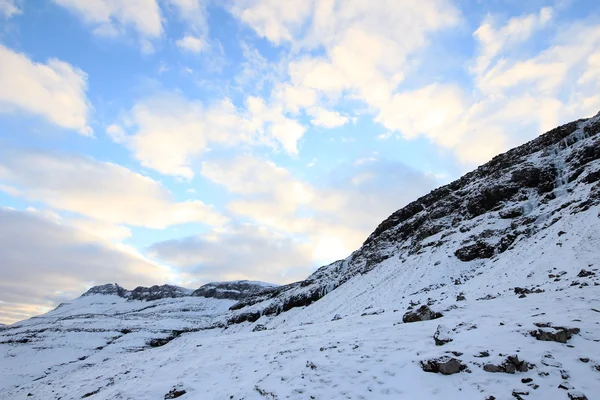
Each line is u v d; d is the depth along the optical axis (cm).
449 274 3850
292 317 6781
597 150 4212
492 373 879
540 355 908
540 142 5884
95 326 11406
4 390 5784
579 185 3850
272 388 1091
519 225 3925
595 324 1038
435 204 6712
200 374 1519
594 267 1922
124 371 2105
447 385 877
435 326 1395
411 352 1126
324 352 1334
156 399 1381
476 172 6875
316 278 8988
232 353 1819
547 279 2106
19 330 11812
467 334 1151
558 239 2725
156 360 2172
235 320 9875
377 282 5041
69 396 1952
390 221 7825
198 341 2667
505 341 1026
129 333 10269
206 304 19188
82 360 7756
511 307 1468
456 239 4684
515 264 2848
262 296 12731
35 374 6600
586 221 2664
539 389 782
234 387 1235
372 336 1445
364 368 1076
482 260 3878
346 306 4675
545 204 4112
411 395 873
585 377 793
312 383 1048
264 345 1859
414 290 3788
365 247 8062
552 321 1102
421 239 5838
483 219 4794
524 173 5028
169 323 12812
